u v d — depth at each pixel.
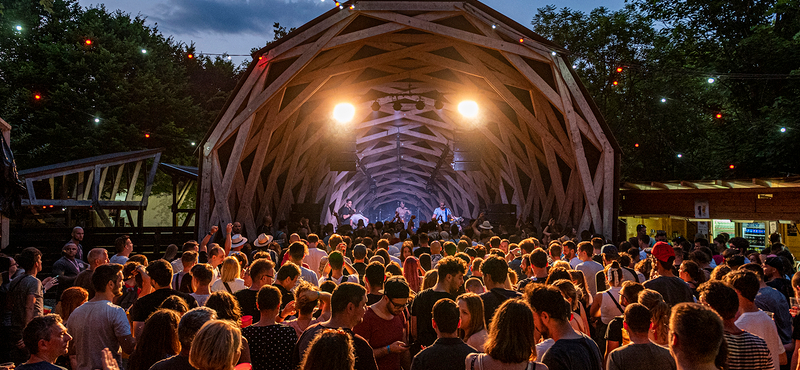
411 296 4.72
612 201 13.41
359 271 6.36
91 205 14.48
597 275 5.40
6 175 9.09
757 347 3.03
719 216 14.78
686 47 21.03
